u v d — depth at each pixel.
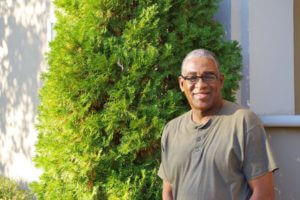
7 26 6.85
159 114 3.73
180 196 2.78
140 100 3.72
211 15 4.20
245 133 2.62
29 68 6.47
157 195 3.72
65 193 3.96
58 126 3.95
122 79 3.71
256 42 4.66
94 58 3.75
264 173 2.60
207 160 2.66
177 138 2.86
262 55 4.73
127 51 3.78
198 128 2.76
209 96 2.76
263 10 4.75
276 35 4.88
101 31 3.87
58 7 4.18
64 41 3.82
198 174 2.69
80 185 3.85
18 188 6.32
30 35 6.46
